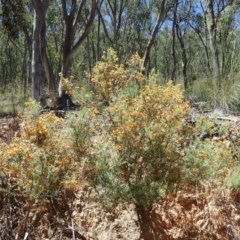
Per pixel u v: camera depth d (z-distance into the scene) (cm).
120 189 216
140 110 219
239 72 552
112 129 225
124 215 237
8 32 1012
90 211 236
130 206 240
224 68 625
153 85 227
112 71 244
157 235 230
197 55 2236
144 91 228
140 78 246
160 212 239
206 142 236
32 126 209
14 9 987
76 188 223
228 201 252
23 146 199
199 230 238
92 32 2675
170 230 234
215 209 247
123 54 2323
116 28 2356
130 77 248
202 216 244
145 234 229
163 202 244
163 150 219
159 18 1058
